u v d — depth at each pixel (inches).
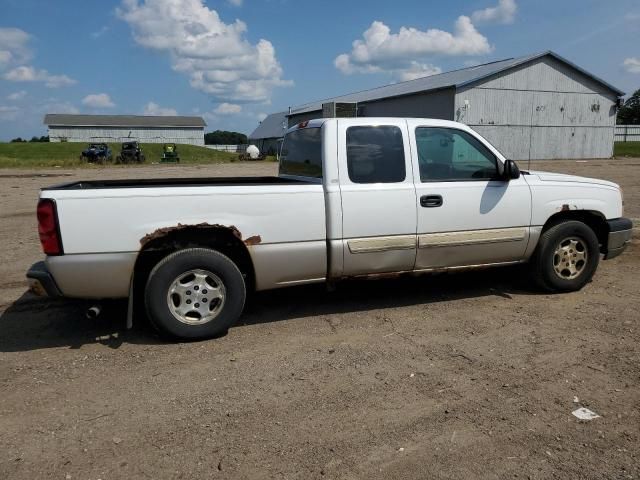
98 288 179.0
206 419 138.5
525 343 184.7
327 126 200.5
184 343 189.0
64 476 115.8
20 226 438.0
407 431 131.6
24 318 215.6
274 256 193.5
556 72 1635.1
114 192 176.6
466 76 1667.1
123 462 120.6
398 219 205.6
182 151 2701.8
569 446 124.4
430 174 212.7
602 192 241.3
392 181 205.8
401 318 211.8
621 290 242.7
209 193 184.4
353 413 140.3
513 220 223.9
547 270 233.6
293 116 2871.6
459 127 218.5
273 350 182.2
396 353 178.2
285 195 192.2
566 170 1059.9
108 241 176.6
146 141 4114.2
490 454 121.8
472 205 216.1
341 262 201.6
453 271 221.3
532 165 1270.9
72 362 173.9
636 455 120.6
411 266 212.7
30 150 2507.4
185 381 159.9
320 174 205.0
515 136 1619.1
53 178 1054.4
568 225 233.1
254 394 151.6
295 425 135.0
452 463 118.7
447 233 213.8
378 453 122.7
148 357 177.5
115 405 146.1
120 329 203.2
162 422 137.3
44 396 151.3
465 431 131.1
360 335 194.7
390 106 1827.0
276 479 114.0
